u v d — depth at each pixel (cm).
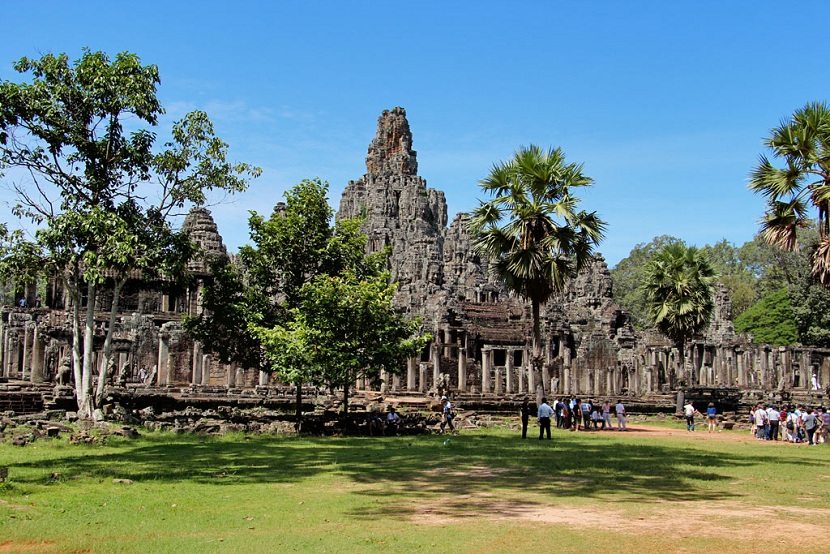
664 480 2322
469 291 10819
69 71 3562
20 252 3578
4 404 3981
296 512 1753
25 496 1883
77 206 3584
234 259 7831
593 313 9062
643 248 15050
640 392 6894
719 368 7762
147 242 3675
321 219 4469
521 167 4081
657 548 1430
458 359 6844
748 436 4553
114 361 5706
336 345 3819
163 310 7281
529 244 3994
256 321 4228
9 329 5725
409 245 13012
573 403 4675
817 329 9388
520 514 1747
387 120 15525
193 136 3812
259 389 4931
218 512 1739
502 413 5397
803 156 3341
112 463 2545
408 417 4228
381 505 1850
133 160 3669
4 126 3438
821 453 3400
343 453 2973
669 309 6028
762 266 13075
